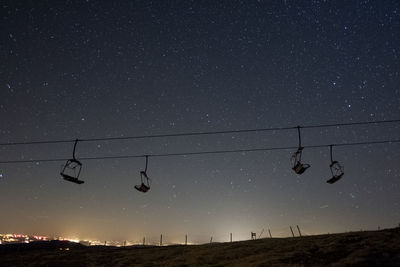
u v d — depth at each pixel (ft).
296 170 61.93
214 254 83.30
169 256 89.66
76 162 65.46
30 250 129.49
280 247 79.36
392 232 73.87
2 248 131.54
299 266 58.08
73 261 92.73
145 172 70.64
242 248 86.79
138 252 102.53
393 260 52.03
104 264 86.74
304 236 96.12
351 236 76.79
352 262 53.62
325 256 62.44
